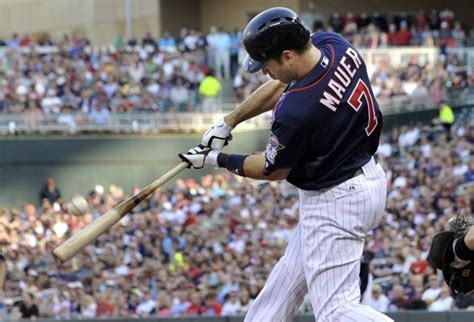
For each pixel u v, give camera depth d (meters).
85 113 79.44
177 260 52.78
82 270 51.47
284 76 15.00
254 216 58.50
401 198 59.59
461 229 14.73
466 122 77.56
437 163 65.69
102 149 78.94
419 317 36.81
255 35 14.78
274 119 14.98
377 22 90.44
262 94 16.55
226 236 56.25
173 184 75.12
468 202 59.91
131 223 57.56
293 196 61.75
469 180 64.38
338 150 15.04
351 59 15.06
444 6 100.81
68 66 81.38
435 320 36.72
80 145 78.88
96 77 80.81
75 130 79.38
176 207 60.47
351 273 15.31
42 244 58.28
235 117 16.56
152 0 103.31
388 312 36.97
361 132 15.13
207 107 80.38
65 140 79.00
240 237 55.84
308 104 14.73
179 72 81.31
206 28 106.00
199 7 105.62
